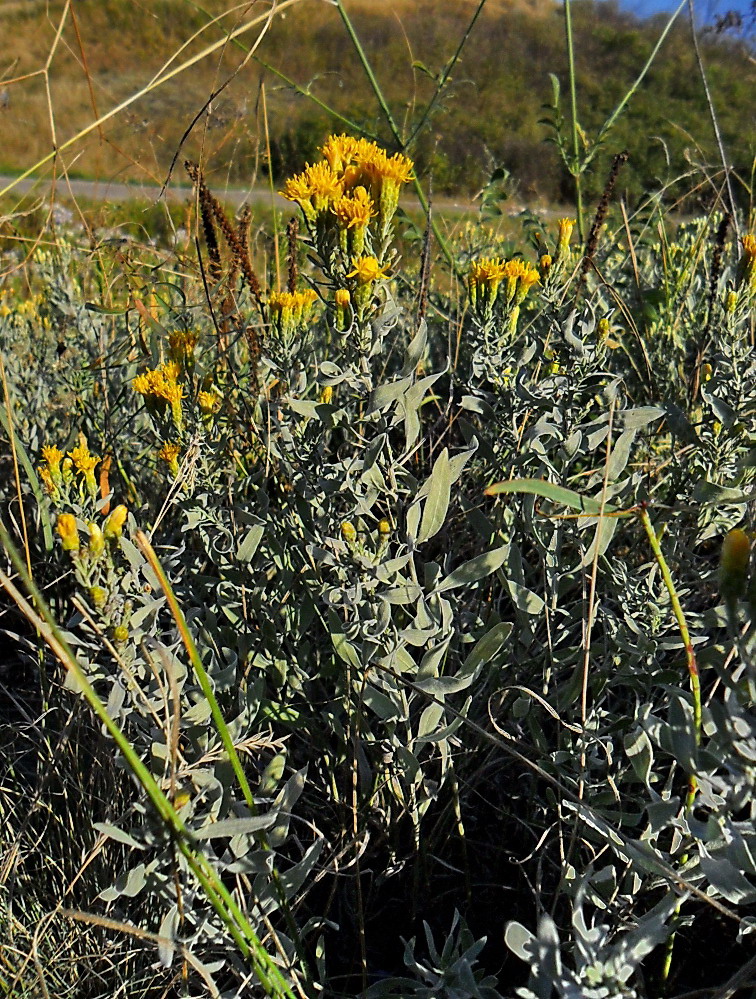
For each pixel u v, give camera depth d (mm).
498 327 1601
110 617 1074
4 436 2301
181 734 1239
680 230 3236
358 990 1470
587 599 1414
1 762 1758
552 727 1709
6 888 1386
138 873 1090
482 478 1862
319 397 1757
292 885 1217
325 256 1328
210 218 2119
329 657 1678
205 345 2092
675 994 1348
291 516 1575
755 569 999
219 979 1300
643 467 1795
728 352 1570
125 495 2170
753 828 957
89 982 1303
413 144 2594
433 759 1443
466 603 1761
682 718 1024
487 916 1570
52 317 2971
